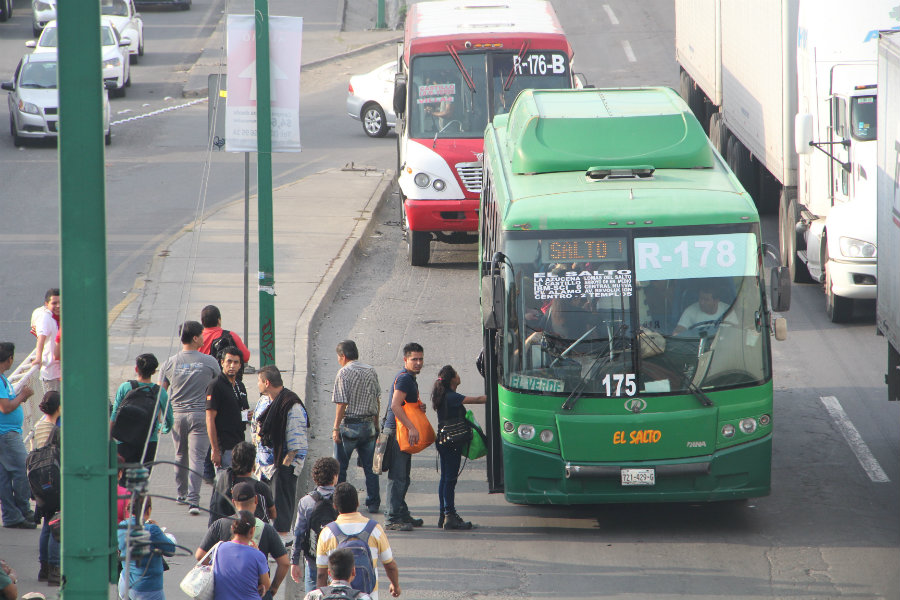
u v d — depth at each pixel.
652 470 36.00
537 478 36.59
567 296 36.38
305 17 168.25
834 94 58.69
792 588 33.41
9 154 97.25
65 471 19.61
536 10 77.25
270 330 47.06
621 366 36.09
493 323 35.34
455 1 81.00
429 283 68.00
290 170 94.31
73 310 19.38
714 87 83.38
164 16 171.12
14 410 36.12
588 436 36.06
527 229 36.59
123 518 27.12
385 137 106.75
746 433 36.34
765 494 36.75
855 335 57.41
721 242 36.50
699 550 36.38
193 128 109.06
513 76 69.56
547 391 36.22
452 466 38.03
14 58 137.88
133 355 51.94
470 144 68.38
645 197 37.22
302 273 66.62
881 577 34.03
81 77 19.00
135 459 35.22
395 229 80.44
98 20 19.02
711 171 40.53
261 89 44.97
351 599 24.88
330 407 49.34
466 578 34.47
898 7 58.28
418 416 37.53
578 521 39.25
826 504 39.75
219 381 36.66
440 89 69.50
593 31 144.88
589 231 36.47
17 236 73.75
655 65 127.00
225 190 86.62
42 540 32.16
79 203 19.20
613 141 41.19
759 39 68.94
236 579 25.84
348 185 88.25
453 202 68.44
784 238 67.00
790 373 52.59
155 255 69.00
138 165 94.75
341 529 27.66
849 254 56.62
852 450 44.25
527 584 34.03
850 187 58.31
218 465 36.59
